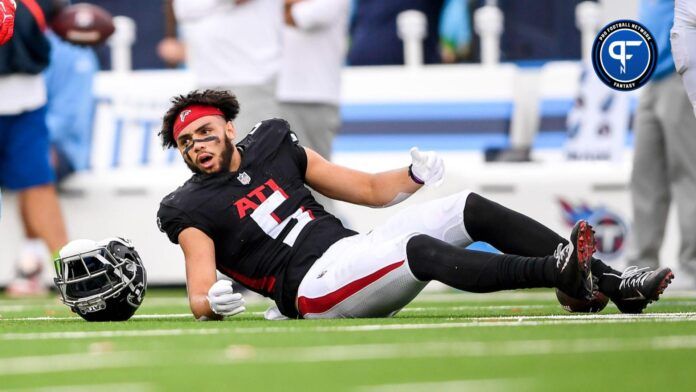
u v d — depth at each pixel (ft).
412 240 60.44
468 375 38.32
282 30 102.32
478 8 128.77
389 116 121.39
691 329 52.16
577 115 119.55
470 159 120.16
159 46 137.90
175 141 65.62
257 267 65.00
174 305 94.22
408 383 36.65
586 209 118.73
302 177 67.87
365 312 62.69
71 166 123.54
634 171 103.65
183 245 64.44
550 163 119.44
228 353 44.62
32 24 106.01
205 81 103.86
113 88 125.29
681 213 101.71
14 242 125.80
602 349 44.60
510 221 62.34
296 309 64.69
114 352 45.73
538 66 128.88
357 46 125.39
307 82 102.89
